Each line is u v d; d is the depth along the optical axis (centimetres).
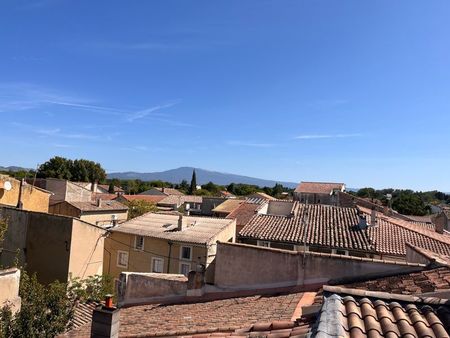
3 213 2438
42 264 2320
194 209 6956
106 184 10619
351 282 1003
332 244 2197
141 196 7394
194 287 1207
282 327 577
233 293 1166
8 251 2395
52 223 2345
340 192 4922
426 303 511
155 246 2831
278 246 2325
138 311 1161
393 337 421
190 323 855
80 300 1698
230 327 677
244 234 2411
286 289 1077
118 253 2952
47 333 1229
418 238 2203
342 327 429
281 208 3409
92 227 2483
